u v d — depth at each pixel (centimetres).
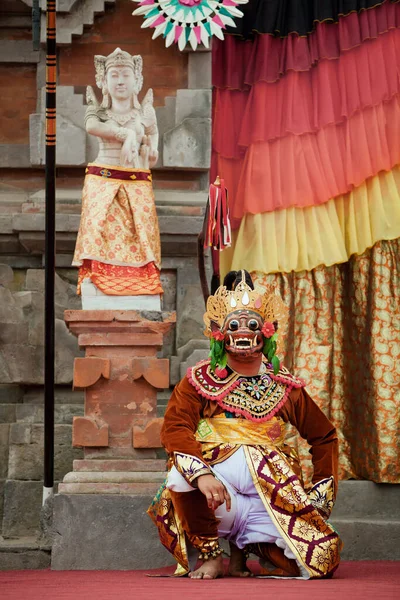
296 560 613
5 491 895
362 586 513
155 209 903
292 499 625
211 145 1046
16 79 1059
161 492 673
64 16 1038
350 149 1032
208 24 871
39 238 997
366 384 979
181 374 970
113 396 833
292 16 1052
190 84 1039
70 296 992
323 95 1041
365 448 967
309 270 1006
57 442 912
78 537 787
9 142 1048
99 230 868
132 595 471
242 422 650
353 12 1053
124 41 1051
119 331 838
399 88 1048
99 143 958
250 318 654
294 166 1027
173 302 1009
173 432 636
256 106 1037
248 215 1021
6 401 955
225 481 638
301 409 679
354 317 1005
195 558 648
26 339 951
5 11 1062
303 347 992
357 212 1022
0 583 584
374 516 944
